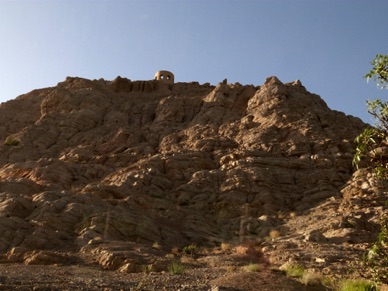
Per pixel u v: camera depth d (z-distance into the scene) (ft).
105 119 203.21
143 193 116.06
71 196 95.25
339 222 90.07
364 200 105.70
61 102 211.61
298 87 190.39
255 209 110.93
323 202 114.42
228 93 201.87
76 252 71.10
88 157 156.04
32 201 92.27
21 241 73.31
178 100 208.44
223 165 136.46
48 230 77.82
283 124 158.40
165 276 51.34
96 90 238.48
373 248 25.40
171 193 120.67
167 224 98.17
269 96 179.83
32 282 39.73
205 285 43.98
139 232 85.81
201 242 91.50
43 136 180.75
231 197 115.65
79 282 41.98
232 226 103.30
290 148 141.49
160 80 252.21
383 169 23.76
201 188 122.52
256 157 136.05
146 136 181.27
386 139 23.65
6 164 151.12
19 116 216.95
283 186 123.95
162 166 135.85
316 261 65.87
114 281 44.93
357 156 24.03
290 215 108.78
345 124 164.96
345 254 69.92
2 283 37.73
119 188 110.42
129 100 232.12
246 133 159.33
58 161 137.69
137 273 55.31
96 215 86.48
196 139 164.35
